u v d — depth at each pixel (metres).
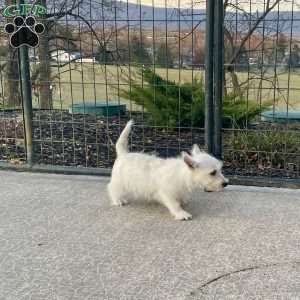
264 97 1.98
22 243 0.91
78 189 1.23
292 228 0.96
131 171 1.08
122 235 0.94
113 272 0.79
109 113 1.90
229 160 1.42
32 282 0.77
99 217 1.04
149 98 1.78
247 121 1.55
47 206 1.11
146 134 1.74
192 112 1.73
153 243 0.90
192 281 0.76
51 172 1.37
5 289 0.75
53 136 1.71
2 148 1.60
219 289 0.73
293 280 0.76
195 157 1.04
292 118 1.64
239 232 0.94
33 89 1.92
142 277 0.77
